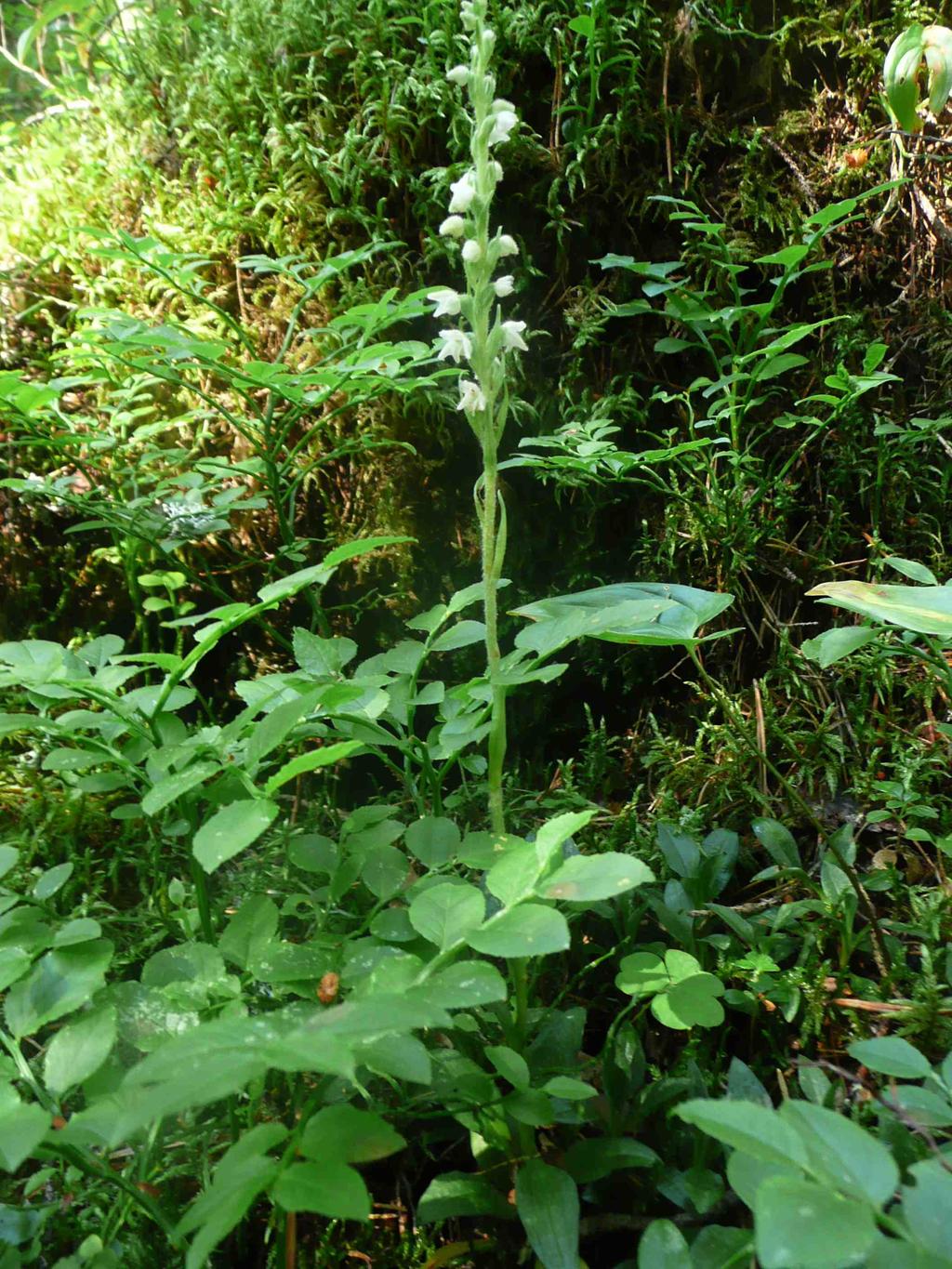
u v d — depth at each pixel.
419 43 2.64
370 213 2.70
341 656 1.59
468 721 1.57
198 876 1.61
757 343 2.62
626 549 2.76
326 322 2.71
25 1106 0.94
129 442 2.55
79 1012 1.38
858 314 2.61
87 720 1.53
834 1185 0.76
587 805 2.26
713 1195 1.31
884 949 1.76
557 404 2.69
